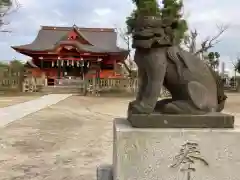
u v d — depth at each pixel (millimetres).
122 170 3576
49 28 53125
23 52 45656
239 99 29609
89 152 8281
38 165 7012
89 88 35812
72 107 21656
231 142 3600
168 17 3906
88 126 13062
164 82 3971
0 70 39750
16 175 6281
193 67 3891
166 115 3660
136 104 3809
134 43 3766
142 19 3758
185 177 3598
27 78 39219
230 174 3609
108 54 45250
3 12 29875
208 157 3600
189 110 3723
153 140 3578
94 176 6203
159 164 3580
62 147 8891
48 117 15844
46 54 45969
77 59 46281
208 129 3643
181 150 3590
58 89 39031
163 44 3719
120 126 3777
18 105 21547
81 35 47656
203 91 3820
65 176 6223
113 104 24625
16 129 11891
